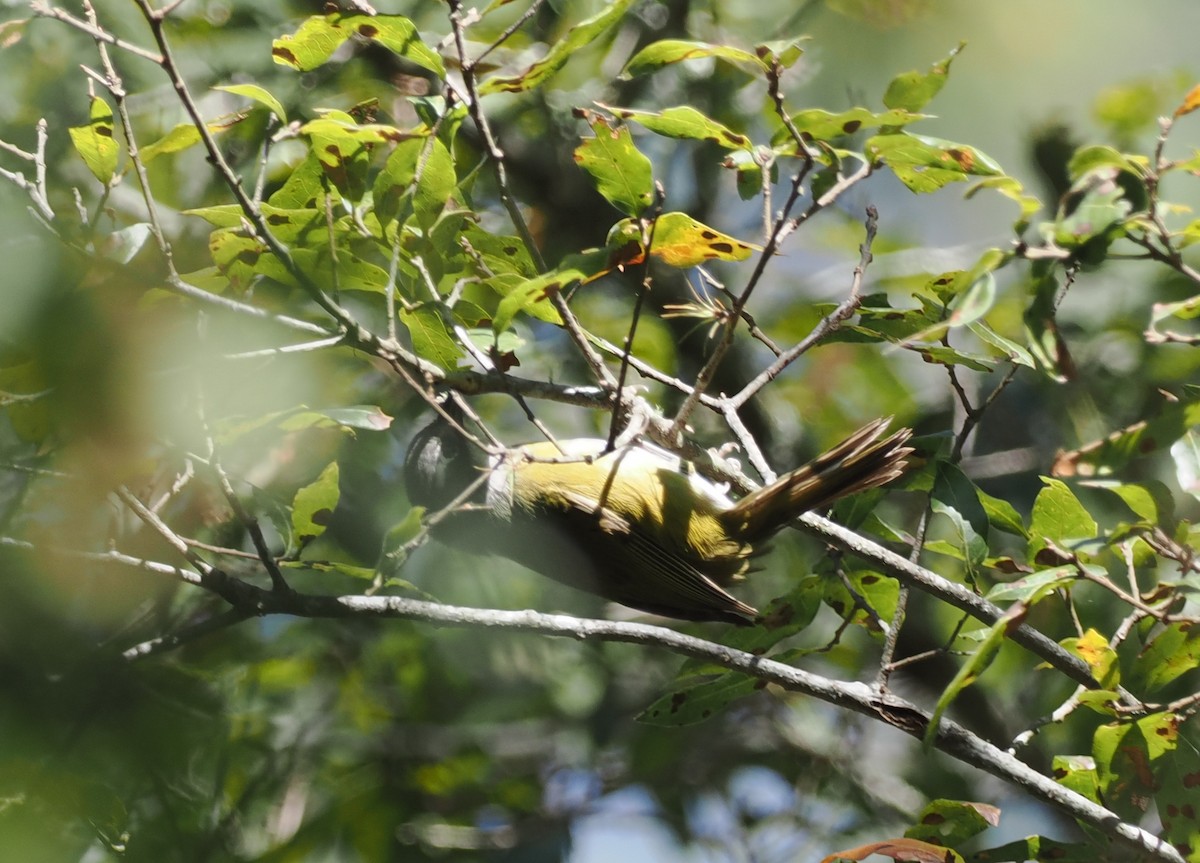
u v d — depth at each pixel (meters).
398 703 12.41
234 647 10.34
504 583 12.76
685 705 7.71
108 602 7.33
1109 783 7.02
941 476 7.82
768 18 13.38
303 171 7.47
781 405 13.99
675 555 9.26
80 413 5.46
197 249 10.41
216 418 7.04
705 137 7.05
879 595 8.00
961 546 7.72
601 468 9.45
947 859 6.55
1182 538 6.75
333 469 7.27
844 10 13.09
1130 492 6.77
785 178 13.30
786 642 13.05
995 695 12.98
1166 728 6.85
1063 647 7.14
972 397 13.58
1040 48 13.02
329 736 11.63
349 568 7.45
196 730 7.95
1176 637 7.14
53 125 10.76
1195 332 12.20
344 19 6.90
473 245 7.70
